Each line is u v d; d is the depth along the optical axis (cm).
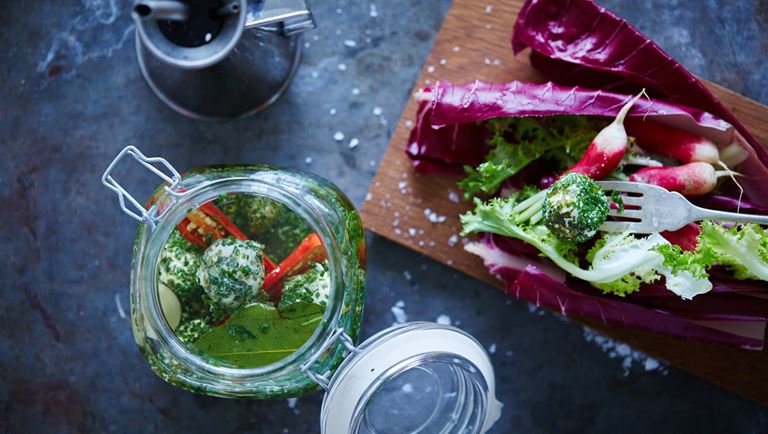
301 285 50
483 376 50
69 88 62
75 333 62
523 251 56
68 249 62
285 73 60
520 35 56
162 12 50
